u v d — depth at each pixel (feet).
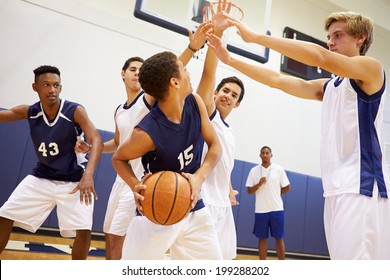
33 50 14.73
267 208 14.23
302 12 22.72
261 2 14.97
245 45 14.15
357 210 4.36
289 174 19.72
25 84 14.43
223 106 7.33
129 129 7.95
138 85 8.16
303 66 21.80
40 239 12.70
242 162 18.26
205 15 10.69
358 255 4.22
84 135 7.68
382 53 26.03
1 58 14.17
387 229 4.44
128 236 4.65
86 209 7.16
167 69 4.27
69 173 7.22
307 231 19.58
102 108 15.76
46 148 7.13
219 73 18.94
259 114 19.98
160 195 4.06
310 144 21.68
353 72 4.39
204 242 4.60
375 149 4.60
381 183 4.49
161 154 4.38
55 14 15.31
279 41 4.51
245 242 17.47
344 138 4.73
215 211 6.21
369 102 4.67
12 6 14.57
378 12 24.32
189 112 4.64
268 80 5.60
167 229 4.34
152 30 17.35
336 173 4.73
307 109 21.91
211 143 4.87
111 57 16.21
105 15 16.31
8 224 6.82
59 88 7.35
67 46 15.37
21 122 13.85
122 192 7.86
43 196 6.99
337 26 5.08
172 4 12.99
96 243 13.73
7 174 13.38
